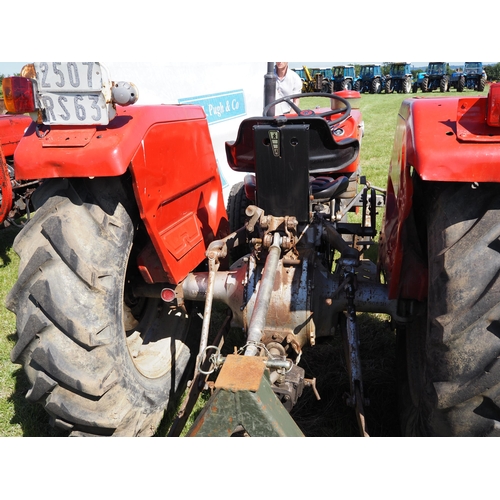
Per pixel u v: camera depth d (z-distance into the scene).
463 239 1.60
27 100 1.68
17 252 1.85
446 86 29.80
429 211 1.84
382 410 2.60
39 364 1.78
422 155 1.59
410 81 31.89
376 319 3.47
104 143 1.75
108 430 1.93
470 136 1.58
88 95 1.71
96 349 1.84
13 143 5.89
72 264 1.77
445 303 1.58
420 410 1.89
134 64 4.47
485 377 1.50
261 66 7.41
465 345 1.54
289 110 5.30
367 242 3.28
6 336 3.49
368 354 3.09
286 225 2.21
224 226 2.84
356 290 2.29
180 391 2.57
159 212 2.14
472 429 1.61
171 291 2.27
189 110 2.47
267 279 1.92
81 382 1.80
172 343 2.62
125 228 1.97
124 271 1.98
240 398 1.35
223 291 2.40
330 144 2.36
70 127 1.80
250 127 2.41
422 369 2.11
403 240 1.99
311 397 2.72
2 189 4.75
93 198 1.89
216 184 2.80
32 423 2.59
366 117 18.06
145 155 1.92
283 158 2.16
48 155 1.75
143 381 2.18
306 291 2.27
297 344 2.27
